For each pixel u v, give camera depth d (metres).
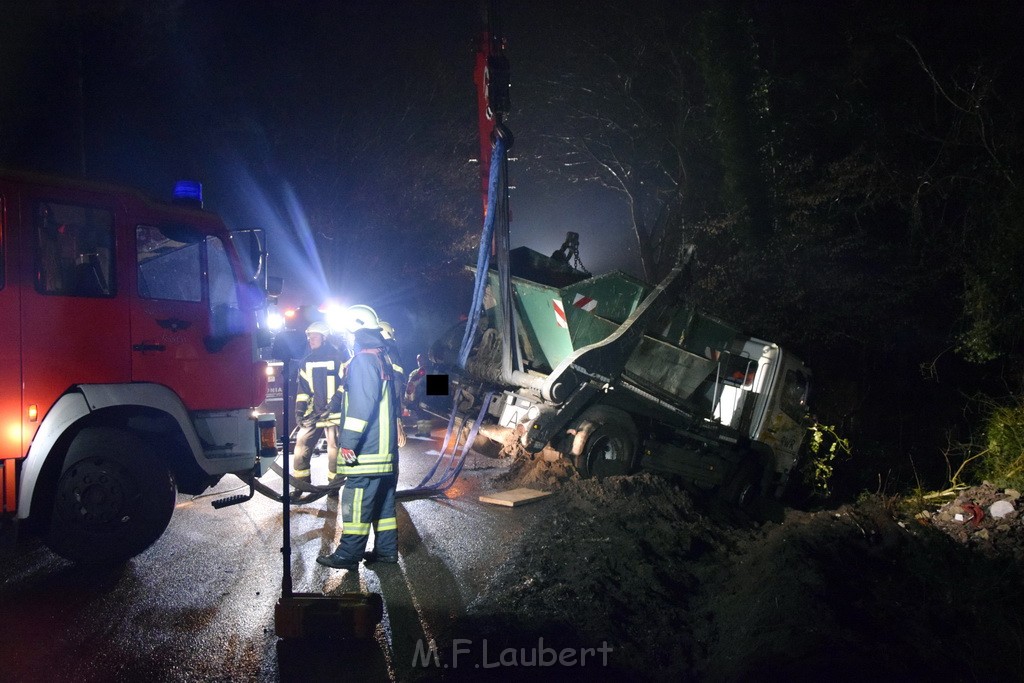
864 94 12.10
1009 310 9.10
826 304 11.94
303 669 4.19
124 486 5.66
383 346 5.86
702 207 17.12
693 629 4.93
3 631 4.54
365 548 5.86
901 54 11.54
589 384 8.53
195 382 6.10
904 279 11.02
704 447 9.57
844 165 11.62
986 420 9.54
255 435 6.43
